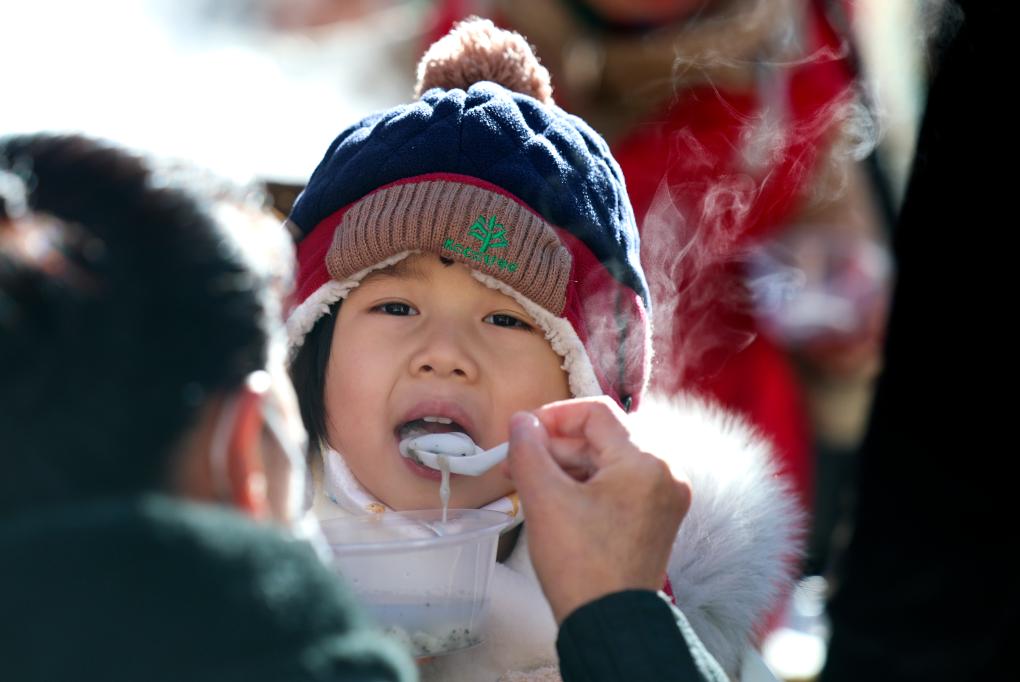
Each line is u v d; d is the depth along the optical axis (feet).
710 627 9.10
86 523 4.19
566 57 16.26
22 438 4.30
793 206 17.13
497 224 8.32
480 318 8.62
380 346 8.55
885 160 16.65
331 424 8.74
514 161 8.52
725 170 16.10
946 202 8.97
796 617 14.96
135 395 4.36
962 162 8.90
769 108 16.26
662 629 6.28
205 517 4.36
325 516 8.84
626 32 15.89
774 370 16.39
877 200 16.78
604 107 16.34
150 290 4.49
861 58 16.26
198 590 4.16
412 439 8.40
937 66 9.43
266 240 5.05
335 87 16.60
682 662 6.19
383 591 7.27
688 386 15.57
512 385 8.55
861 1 16.11
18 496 4.30
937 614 9.25
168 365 4.43
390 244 8.38
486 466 7.94
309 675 4.15
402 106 9.13
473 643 7.66
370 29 18.13
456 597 7.43
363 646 4.36
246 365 4.71
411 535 7.74
